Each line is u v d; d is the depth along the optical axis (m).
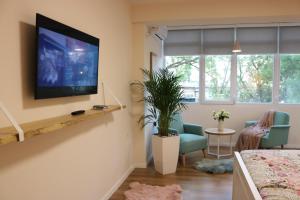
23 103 1.73
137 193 3.31
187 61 6.00
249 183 1.98
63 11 2.16
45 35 1.80
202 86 5.95
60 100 2.15
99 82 2.91
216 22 4.24
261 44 5.59
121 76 3.70
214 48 5.77
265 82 5.74
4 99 1.57
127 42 3.99
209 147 5.71
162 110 4.05
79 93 2.33
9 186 1.60
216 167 4.17
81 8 2.46
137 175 4.01
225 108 5.85
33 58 1.79
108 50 3.17
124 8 3.81
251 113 5.75
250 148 4.93
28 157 1.76
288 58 5.61
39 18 1.72
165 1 3.99
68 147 2.28
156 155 4.12
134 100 4.29
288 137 5.40
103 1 3.00
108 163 3.23
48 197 1.99
